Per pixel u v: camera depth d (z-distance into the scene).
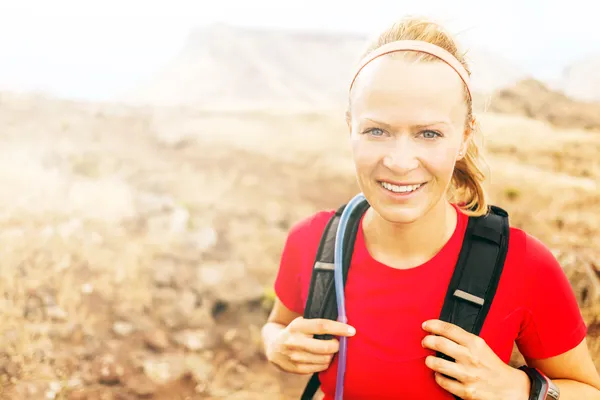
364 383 1.37
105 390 3.21
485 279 1.28
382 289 1.36
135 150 9.98
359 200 1.47
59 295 3.98
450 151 1.17
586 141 11.25
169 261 4.78
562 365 1.34
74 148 8.47
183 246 5.14
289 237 1.59
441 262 1.34
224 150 11.16
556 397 1.28
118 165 8.03
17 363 3.25
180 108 16.16
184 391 3.33
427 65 1.14
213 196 7.18
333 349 1.36
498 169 8.58
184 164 9.27
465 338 1.25
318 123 15.64
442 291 1.33
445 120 1.15
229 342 3.89
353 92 1.25
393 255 1.38
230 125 14.38
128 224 5.48
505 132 11.89
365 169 1.20
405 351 1.33
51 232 4.91
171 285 4.44
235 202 7.06
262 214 6.63
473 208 1.41
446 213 1.37
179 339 3.77
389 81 1.15
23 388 3.07
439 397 1.33
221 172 9.08
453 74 1.16
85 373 3.29
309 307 1.42
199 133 12.60
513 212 6.06
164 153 10.32
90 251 4.71
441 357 1.28
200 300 4.31
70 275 4.29
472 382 1.24
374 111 1.16
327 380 1.44
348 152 11.71
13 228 4.94
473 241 1.33
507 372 1.27
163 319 3.98
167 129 12.39
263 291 4.50
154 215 5.81
